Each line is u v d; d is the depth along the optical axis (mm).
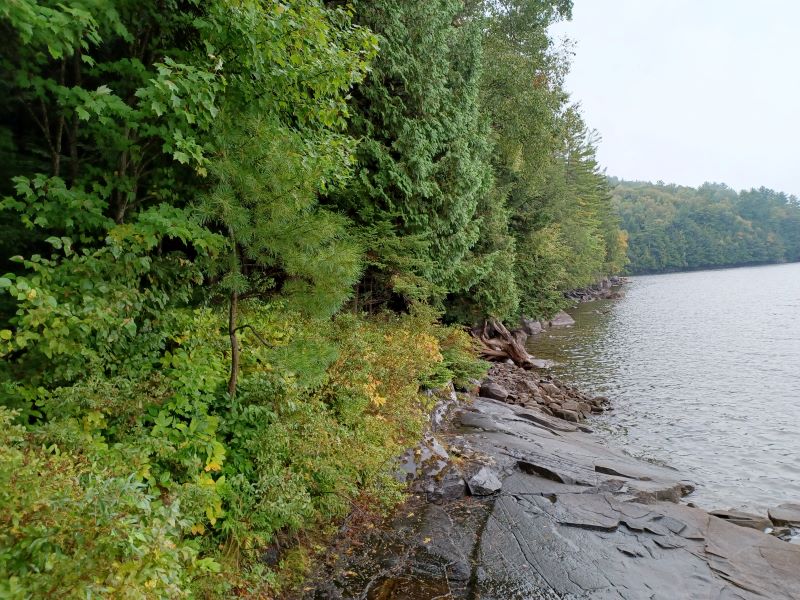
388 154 9156
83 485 2576
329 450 5020
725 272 94062
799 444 10367
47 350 3355
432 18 9594
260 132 4434
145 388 4020
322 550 4926
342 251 4895
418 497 6371
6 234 4156
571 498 6859
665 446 10453
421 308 10914
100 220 3963
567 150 35750
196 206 4535
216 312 5754
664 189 144500
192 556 2828
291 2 4551
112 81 4586
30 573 2076
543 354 20562
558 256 25031
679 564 5457
